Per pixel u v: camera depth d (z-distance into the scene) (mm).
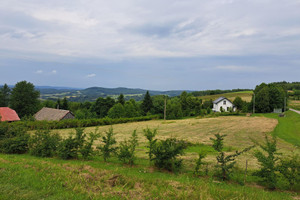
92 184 8344
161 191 8008
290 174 9406
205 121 49094
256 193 8375
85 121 42281
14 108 58406
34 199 6617
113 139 13656
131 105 71812
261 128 35469
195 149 19016
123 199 7094
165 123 48156
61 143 13797
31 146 15188
